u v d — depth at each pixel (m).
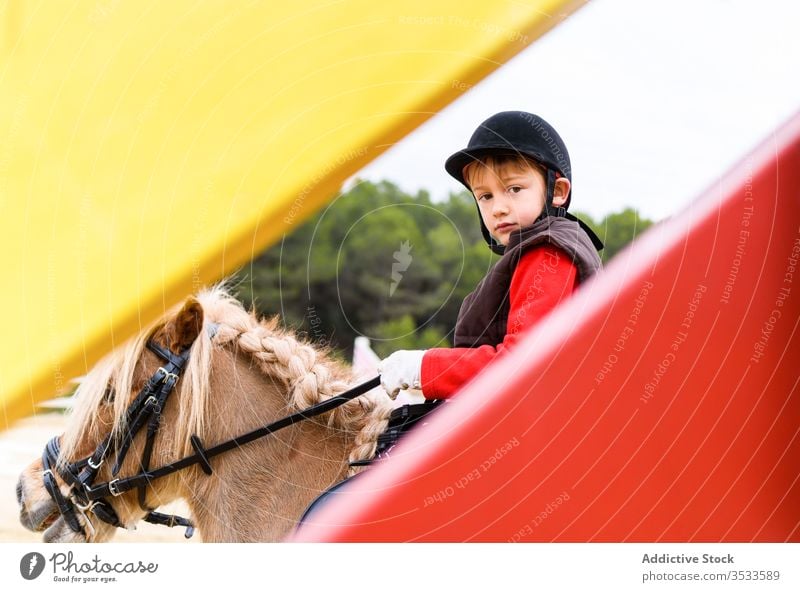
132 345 1.61
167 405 1.61
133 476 1.59
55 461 1.64
